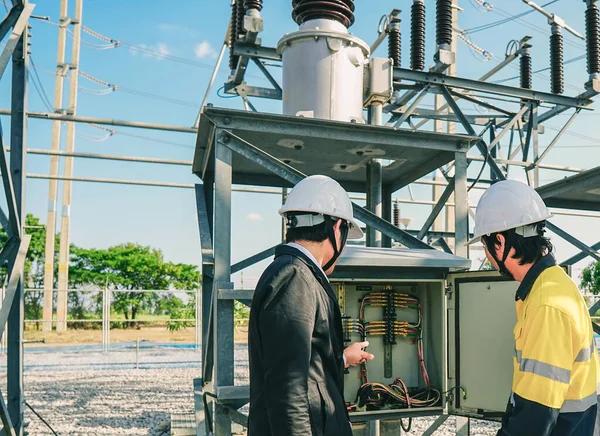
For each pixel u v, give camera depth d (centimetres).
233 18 693
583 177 526
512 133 878
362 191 604
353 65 432
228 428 351
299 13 440
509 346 349
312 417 186
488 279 362
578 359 191
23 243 476
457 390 372
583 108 707
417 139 400
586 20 690
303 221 220
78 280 3619
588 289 2555
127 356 1652
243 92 666
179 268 3753
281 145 430
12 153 484
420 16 611
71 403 904
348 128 383
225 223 352
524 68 736
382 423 480
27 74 494
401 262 347
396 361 402
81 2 2022
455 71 1327
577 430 189
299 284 190
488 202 226
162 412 829
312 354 193
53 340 2311
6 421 420
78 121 841
